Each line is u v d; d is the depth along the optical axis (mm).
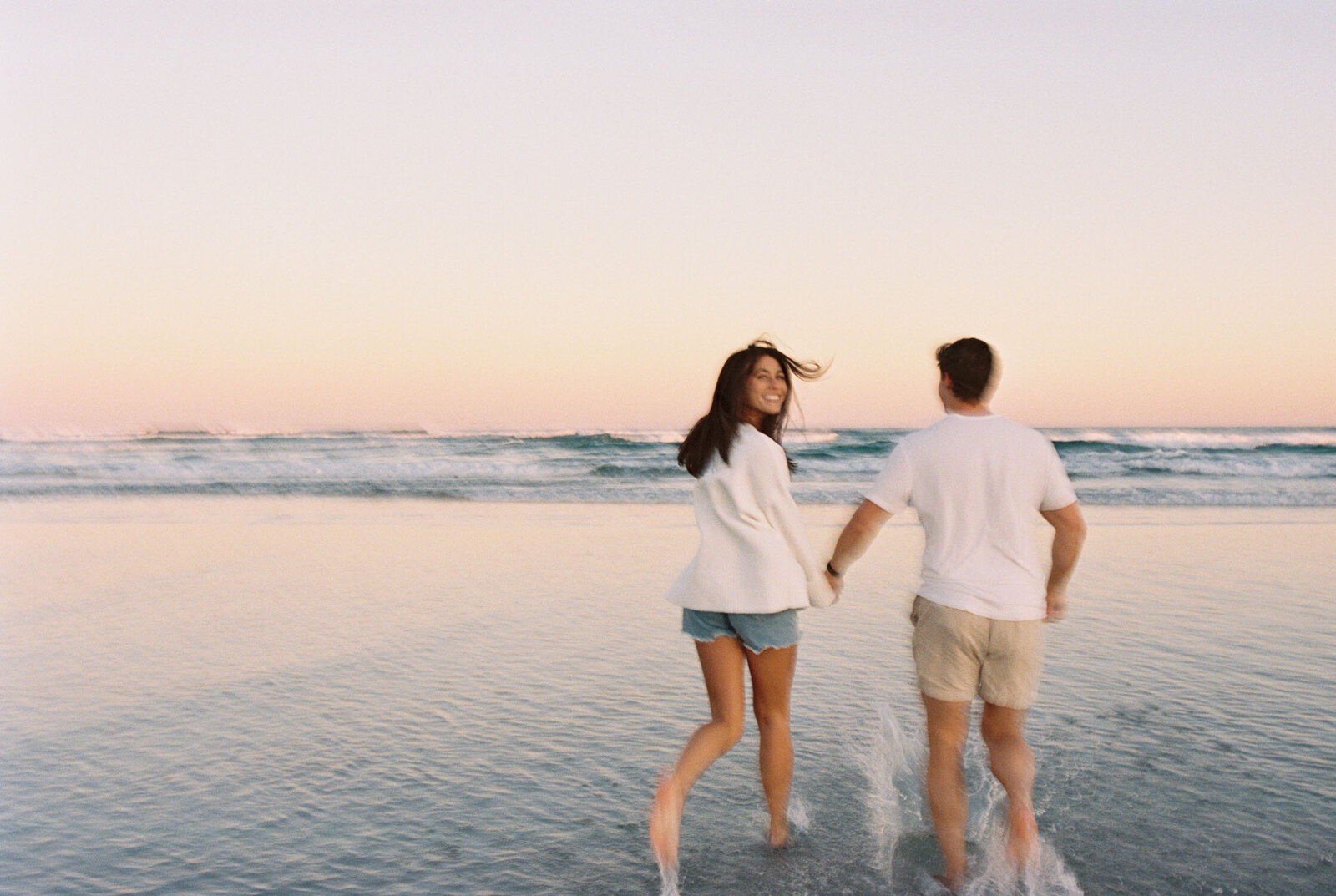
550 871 2775
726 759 3748
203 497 17500
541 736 3984
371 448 30750
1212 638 5781
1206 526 12414
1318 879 2680
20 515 13820
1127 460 24016
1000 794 3377
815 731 4078
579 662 5234
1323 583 7883
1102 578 8164
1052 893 2631
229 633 5973
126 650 5496
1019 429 2771
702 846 2986
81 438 35031
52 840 2941
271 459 26297
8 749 3783
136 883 2666
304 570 8633
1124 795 3318
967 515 2762
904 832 3088
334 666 5137
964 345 2814
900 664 5234
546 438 33500
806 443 29812
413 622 6316
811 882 2734
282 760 3674
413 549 10102
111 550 9938
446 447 30828
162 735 3973
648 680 4871
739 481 2891
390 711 4316
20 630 6043
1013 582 2713
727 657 2918
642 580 8133
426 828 3057
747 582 2859
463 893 2637
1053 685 4734
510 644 5684
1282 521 13102
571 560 9312
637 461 25266
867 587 7809
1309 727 4047
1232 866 2768
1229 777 3469
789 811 3258
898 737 4016
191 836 2982
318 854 2863
